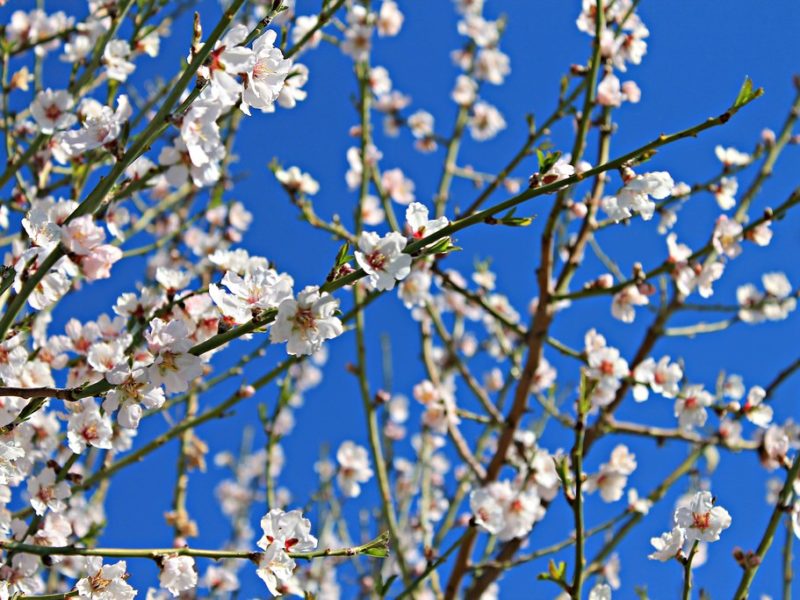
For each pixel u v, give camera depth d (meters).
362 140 5.98
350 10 6.19
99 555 3.13
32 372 3.82
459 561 5.31
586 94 4.82
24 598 3.27
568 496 3.48
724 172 5.25
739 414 5.10
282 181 5.38
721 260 5.01
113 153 2.92
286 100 4.17
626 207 3.34
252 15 5.65
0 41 4.75
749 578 3.57
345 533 6.25
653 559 3.49
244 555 3.12
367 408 5.59
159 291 4.23
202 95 2.84
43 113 4.07
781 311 5.60
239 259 3.59
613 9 5.41
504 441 5.50
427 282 5.56
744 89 2.91
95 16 5.05
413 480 6.21
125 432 3.96
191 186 5.83
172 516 5.19
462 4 7.11
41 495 3.53
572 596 3.39
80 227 2.76
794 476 3.65
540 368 6.22
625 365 5.06
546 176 2.97
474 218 2.89
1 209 4.11
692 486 5.73
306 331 2.77
